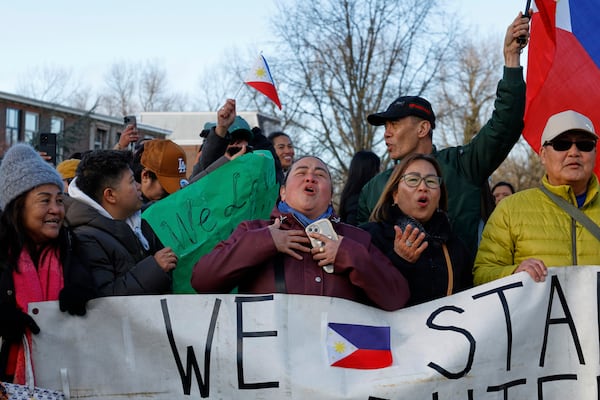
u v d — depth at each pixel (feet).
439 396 12.51
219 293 12.48
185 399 12.25
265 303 12.43
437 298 13.43
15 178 12.09
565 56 17.67
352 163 20.79
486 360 12.82
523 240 14.23
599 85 17.56
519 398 12.98
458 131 126.11
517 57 15.71
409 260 13.51
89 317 12.23
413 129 16.78
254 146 20.84
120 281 12.92
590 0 17.90
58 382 12.05
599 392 13.15
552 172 14.35
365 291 12.67
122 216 14.48
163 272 13.03
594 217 14.42
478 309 13.05
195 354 12.31
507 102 15.57
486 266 14.32
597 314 13.28
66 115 125.49
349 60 98.94
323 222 12.74
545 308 13.25
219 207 16.19
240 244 12.47
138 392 12.25
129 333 12.30
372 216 14.60
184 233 15.94
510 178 128.77
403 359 12.52
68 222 13.70
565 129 14.08
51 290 12.25
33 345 11.97
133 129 21.34
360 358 12.39
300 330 12.39
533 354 13.11
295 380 12.16
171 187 17.33
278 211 13.28
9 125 119.55
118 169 14.42
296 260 12.75
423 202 14.02
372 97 100.22
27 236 12.23
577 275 13.37
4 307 11.63
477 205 16.24
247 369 12.25
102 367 12.19
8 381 11.82
